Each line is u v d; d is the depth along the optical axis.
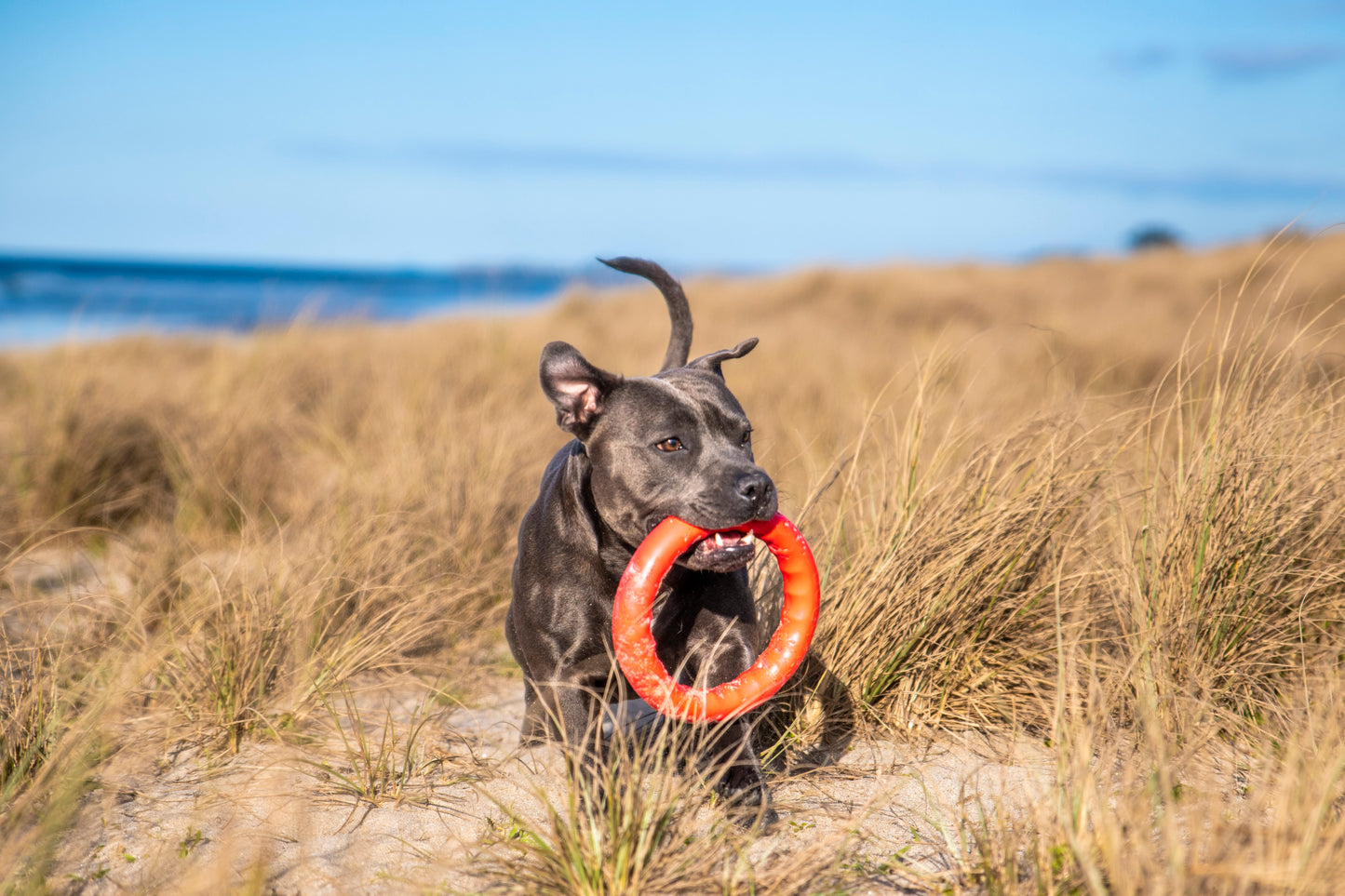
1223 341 3.68
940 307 15.62
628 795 2.43
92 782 3.01
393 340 9.86
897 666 3.43
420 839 2.79
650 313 14.56
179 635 3.86
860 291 17.09
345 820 2.89
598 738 2.84
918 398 3.80
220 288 40.66
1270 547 3.34
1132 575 3.30
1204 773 2.78
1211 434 3.52
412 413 6.56
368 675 3.94
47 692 3.30
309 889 2.51
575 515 3.18
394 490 5.04
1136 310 14.27
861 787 3.03
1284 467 3.47
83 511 5.69
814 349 10.05
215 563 4.58
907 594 3.40
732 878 2.45
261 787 3.03
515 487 5.25
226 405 6.88
